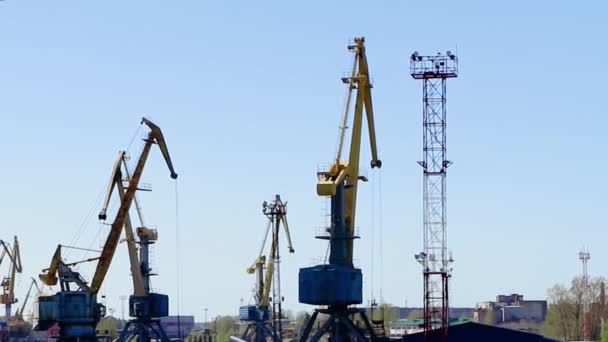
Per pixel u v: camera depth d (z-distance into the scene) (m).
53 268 193.75
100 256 195.75
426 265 156.62
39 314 191.50
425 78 158.88
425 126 158.12
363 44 164.88
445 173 158.00
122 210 197.88
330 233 160.25
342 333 160.38
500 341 149.38
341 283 156.88
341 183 159.75
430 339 150.50
